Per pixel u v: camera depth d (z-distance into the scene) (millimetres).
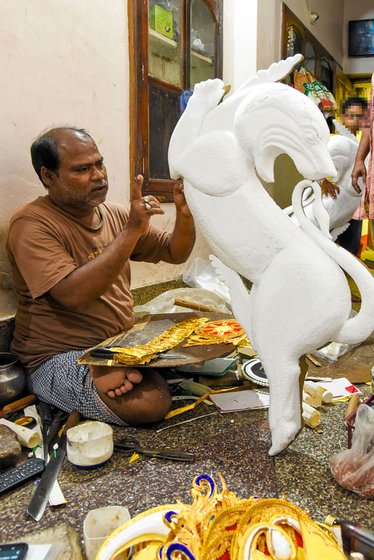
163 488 1318
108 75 2461
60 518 1213
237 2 3875
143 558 885
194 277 3279
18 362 1896
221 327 1911
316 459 1438
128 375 1597
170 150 1430
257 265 1360
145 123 2748
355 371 2129
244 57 3943
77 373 1721
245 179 1331
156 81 2816
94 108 2387
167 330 1906
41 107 2086
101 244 1966
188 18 3107
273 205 1342
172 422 1693
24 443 1527
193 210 1432
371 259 4746
